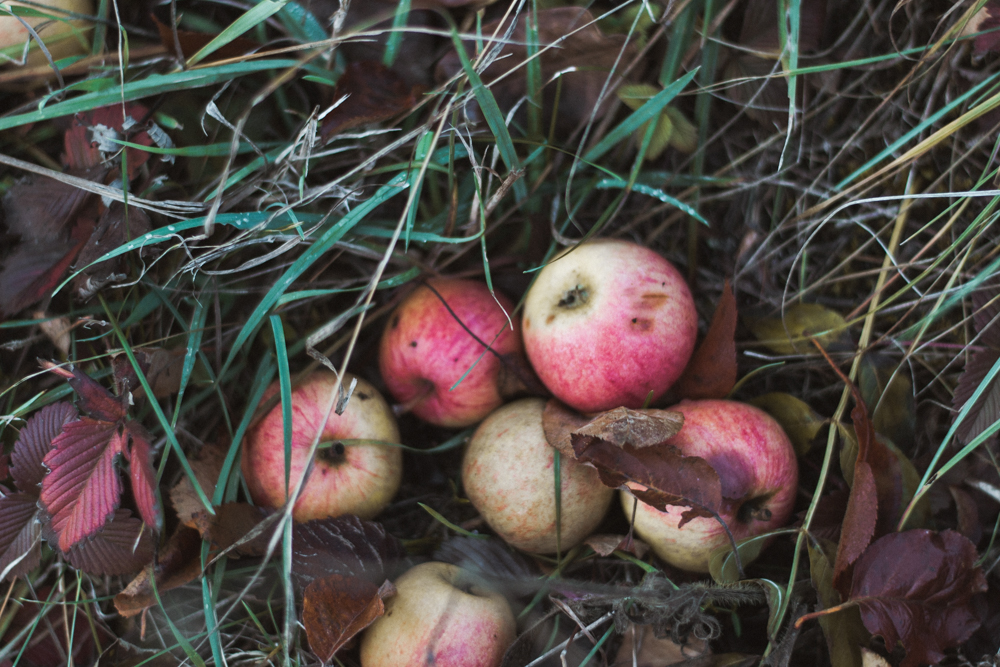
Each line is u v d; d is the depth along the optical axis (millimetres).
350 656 516
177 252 539
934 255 552
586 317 516
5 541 501
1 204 525
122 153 506
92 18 518
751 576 531
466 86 531
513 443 524
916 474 517
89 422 492
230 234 546
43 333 531
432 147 490
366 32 503
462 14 534
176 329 548
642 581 511
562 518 521
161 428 536
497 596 514
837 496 517
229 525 509
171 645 516
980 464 527
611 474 493
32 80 526
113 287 526
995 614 511
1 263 524
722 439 510
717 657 505
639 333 514
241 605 527
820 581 497
